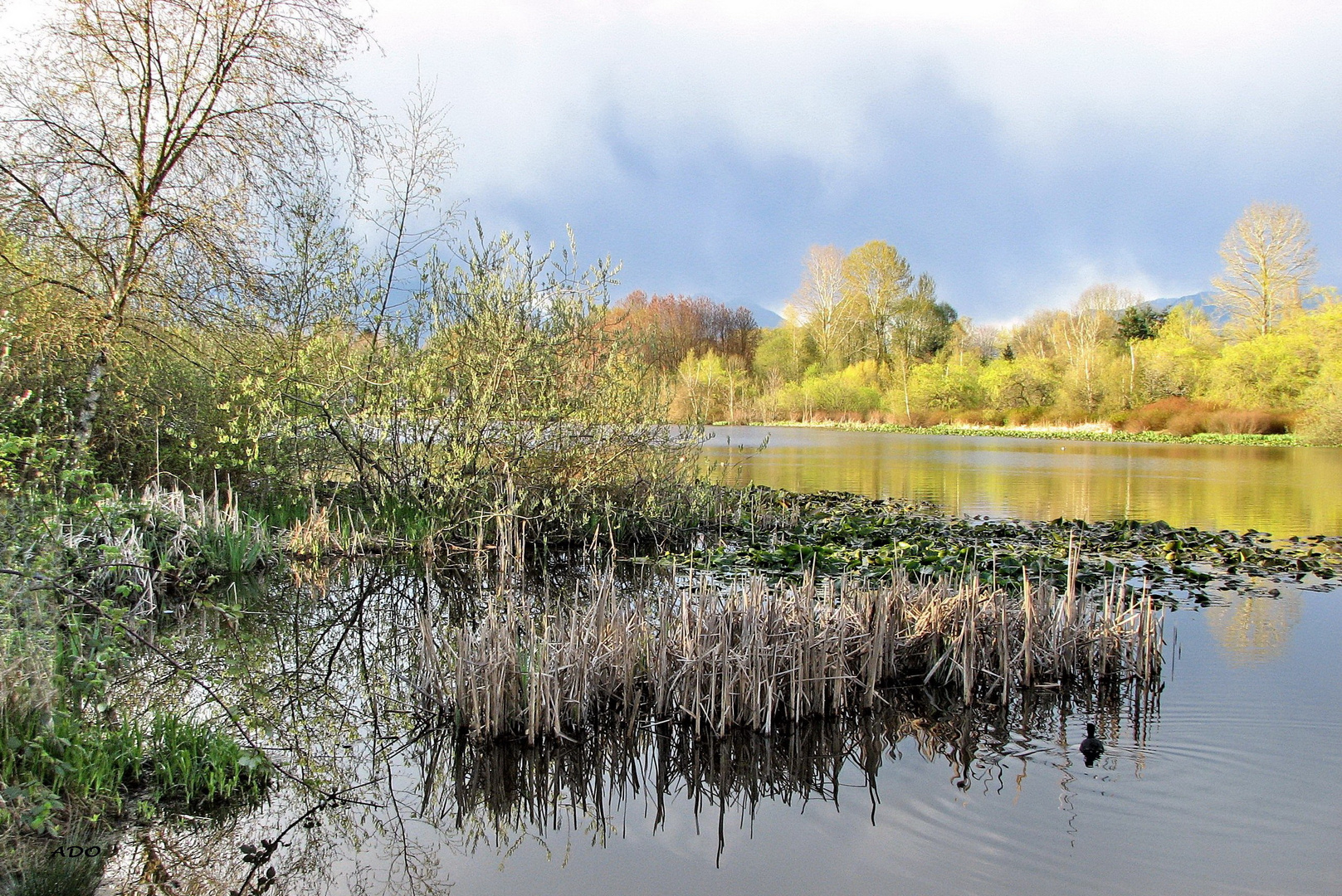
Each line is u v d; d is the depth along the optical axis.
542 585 9.14
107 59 8.37
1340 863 3.64
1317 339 39.28
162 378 9.81
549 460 11.38
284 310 10.07
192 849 3.77
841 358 63.38
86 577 7.08
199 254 8.87
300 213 10.09
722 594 8.20
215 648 6.68
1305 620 7.71
